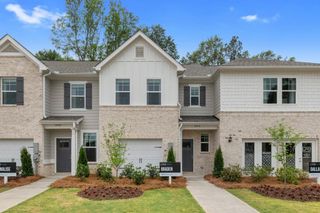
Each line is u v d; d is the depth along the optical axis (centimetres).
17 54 2334
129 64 2375
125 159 2309
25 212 1269
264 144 2342
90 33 4341
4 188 1855
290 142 2230
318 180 1998
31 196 1599
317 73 2344
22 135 2317
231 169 2098
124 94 2367
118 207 1339
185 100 2606
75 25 4306
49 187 1869
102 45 4362
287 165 2228
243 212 1257
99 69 2339
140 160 2352
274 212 1258
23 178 2131
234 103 2336
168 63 2381
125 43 2348
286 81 2342
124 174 2150
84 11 4297
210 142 2544
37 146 2309
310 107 2330
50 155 2467
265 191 1672
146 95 2364
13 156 2350
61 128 2352
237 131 2325
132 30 4472
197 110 2608
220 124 2331
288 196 1547
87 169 2152
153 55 2380
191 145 2553
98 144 2462
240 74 2345
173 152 2255
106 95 2361
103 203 1417
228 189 1820
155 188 1841
